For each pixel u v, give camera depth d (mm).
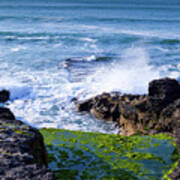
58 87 14484
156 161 4379
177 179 3719
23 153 3238
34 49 25781
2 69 17859
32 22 53688
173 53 25859
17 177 2711
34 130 4023
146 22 62000
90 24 53844
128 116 9477
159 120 8172
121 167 4172
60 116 11258
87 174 3947
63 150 4809
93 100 11680
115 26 51688
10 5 131500
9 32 35938
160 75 17094
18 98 13227
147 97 9281
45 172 2830
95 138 5531
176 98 8656
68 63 19562
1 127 3910
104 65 19391
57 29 43000
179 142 5102
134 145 5148
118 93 11977
